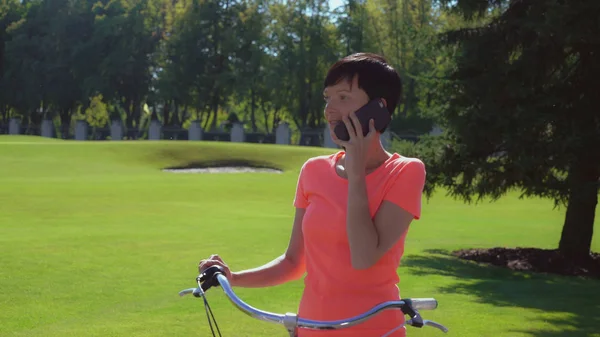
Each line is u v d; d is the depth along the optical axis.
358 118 2.70
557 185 14.48
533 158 13.78
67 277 11.21
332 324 2.59
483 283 12.11
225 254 14.05
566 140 13.66
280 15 72.12
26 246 14.06
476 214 24.44
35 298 9.76
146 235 16.39
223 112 92.69
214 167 45.50
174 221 19.61
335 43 71.69
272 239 16.33
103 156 43.50
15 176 34.06
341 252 2.82
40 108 88.75
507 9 14.74
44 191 25.64
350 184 2.71
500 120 13.90
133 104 81.75
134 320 8.64
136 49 76.44
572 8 13.30
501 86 14.18
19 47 80.12
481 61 14.52
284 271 3.15
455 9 15.20
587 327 8.76
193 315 8.91
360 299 2.81
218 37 74.62
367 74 2.80
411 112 67.00
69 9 77.06
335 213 2.83
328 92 2.87
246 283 3.11
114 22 74.12
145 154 45.19
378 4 69.06
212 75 74.56
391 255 2.83
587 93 14.43
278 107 77.00
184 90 75.12
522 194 15.01
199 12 73.56
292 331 2.71
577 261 14.90
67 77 78.31
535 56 13.95
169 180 32.28
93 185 28.59
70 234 16.17
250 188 30.22
